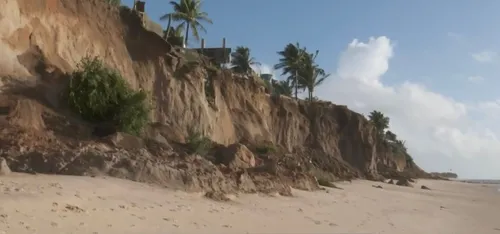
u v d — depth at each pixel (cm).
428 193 4531
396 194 3766
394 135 12756
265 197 2036
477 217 2448
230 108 4891
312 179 3011
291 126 6138
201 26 4969
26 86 2156
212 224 1220
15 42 2286
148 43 3375
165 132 2877
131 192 1411
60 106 2205
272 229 1290
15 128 1712
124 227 1006
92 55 2828
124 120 2223
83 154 1620
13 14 2309
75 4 2859
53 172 1514
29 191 1126
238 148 2978
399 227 1717
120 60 3078
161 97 3350
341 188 3641
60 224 924
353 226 1587
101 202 1198
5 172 1345
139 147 1994
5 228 820
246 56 7100
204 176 1819
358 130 7256
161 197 1450
